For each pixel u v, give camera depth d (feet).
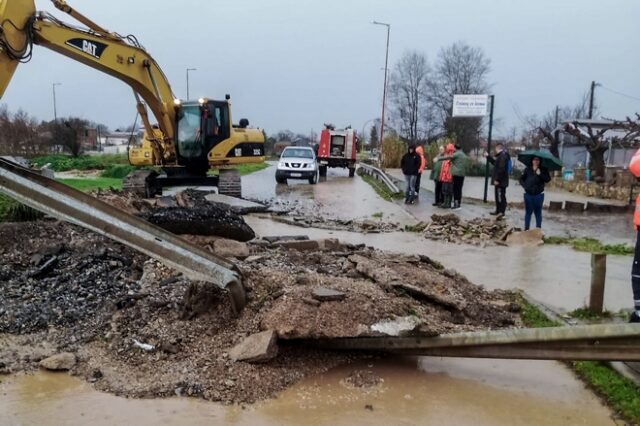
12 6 31.63
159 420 13.01
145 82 47.65
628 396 14.51
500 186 46.42
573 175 85.20
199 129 53.01
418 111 175.32
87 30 41.50
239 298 17.13
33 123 131.85
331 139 103.04
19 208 28.48
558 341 13.91
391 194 64.44
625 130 77.97
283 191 72.08
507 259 31.09
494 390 15.21
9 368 15.30
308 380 15.38
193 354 15.94
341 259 24.64
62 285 20.80
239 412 13.55
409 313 17.57
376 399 14.52
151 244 16.78
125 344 16.49
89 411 13.32
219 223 25.98
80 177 80.38
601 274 20.98
